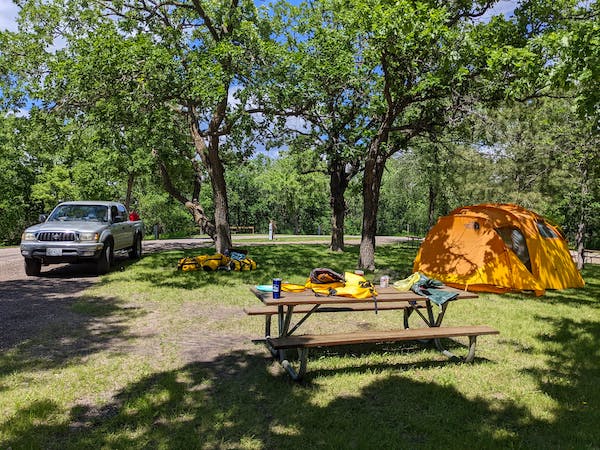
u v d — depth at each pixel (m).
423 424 3.89
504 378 5.09
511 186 19.22
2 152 33.19
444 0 12.55
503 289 10.42
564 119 15.78
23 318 7.41
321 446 3.53
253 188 52.84
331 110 14.91
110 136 14.73
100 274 12.17
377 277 12.45
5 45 13.66
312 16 16.92
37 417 3.91
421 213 40.31
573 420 4.05
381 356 5.78
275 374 5.09
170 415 4.01
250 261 13.66
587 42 7.27
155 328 7.01
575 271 11.65
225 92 11.02
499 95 11.93
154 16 15.25
